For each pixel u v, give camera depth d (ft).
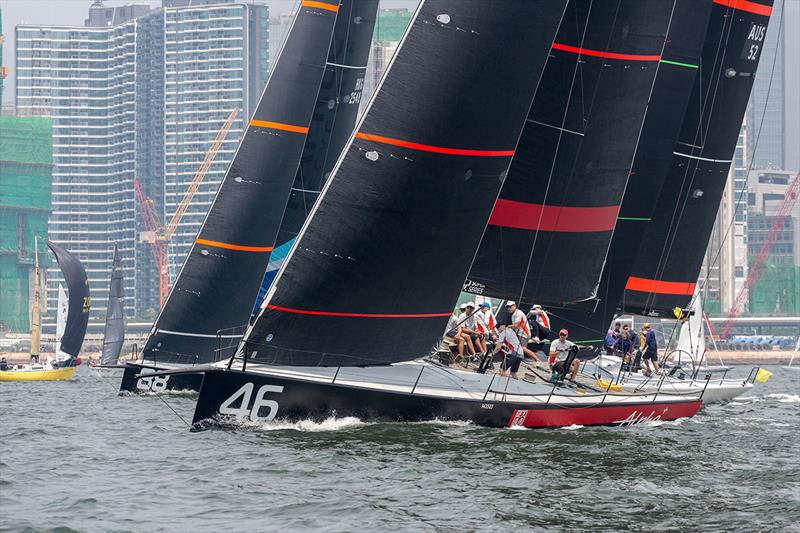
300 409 273.33
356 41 486.38
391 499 205.36
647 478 233.55
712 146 451.12
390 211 278.46
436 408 283.59
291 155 471.62
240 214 467.52
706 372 492.13
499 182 293.02
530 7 286.87
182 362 469.16
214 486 215.72
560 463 247.09
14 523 184.55
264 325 275.39
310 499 204.13
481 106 284.41
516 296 343.67
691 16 410.93
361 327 282.56
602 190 349.20
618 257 400.88
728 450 280.51
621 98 346.54
